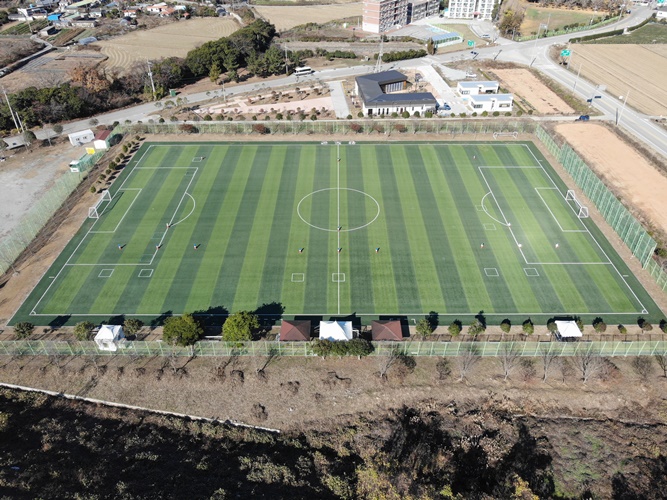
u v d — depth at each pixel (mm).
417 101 132125
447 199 95062
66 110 133125
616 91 152750
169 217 89938
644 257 77688
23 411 57656
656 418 57719
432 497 46969
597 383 60688
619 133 123062
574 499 49938
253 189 98250
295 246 82500
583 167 96688
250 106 141250
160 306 71062
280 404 59344
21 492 46156
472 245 82812
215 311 70188
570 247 82438
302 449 55125
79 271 77375
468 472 52469
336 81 160750
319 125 122125
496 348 63625
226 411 58844
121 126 122500
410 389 60594
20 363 62688
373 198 95312
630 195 97875
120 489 47094
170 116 134625
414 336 66500
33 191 99938
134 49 199000
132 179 101875
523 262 79125
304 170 104875
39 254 81062
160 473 50125
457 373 62062
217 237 84688
